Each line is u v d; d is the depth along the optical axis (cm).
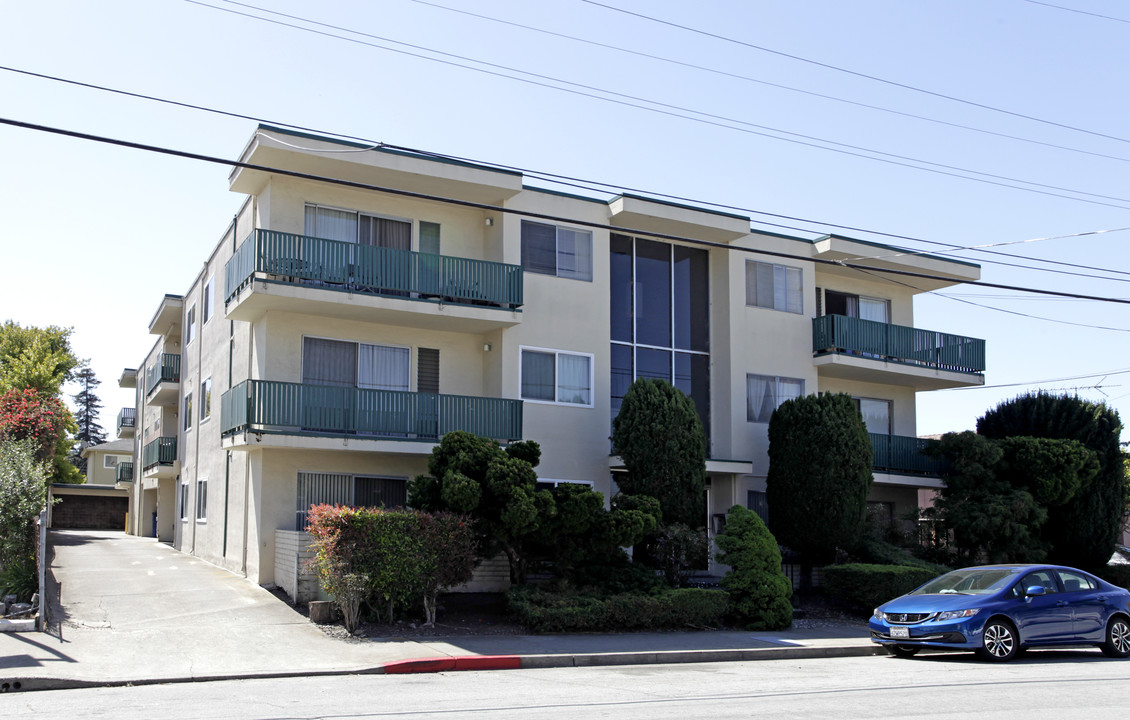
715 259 2630
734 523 2008
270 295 1941
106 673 1231
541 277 2305
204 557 2566
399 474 2170
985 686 1182
